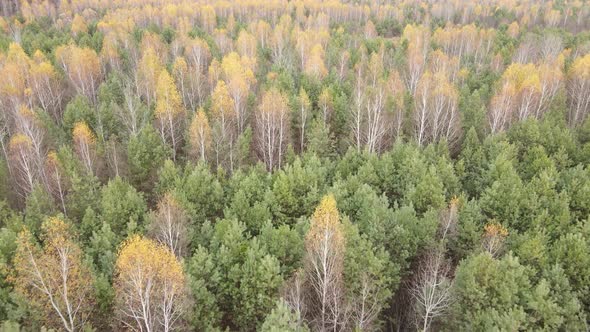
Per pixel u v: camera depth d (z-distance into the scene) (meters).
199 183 41.94
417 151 44.81
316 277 28.77
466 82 76.12
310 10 130.88
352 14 132.25
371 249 32.22
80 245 33.22
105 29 98.75
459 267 29.09
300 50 88.56
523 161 48.25
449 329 27.56
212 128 53.84
